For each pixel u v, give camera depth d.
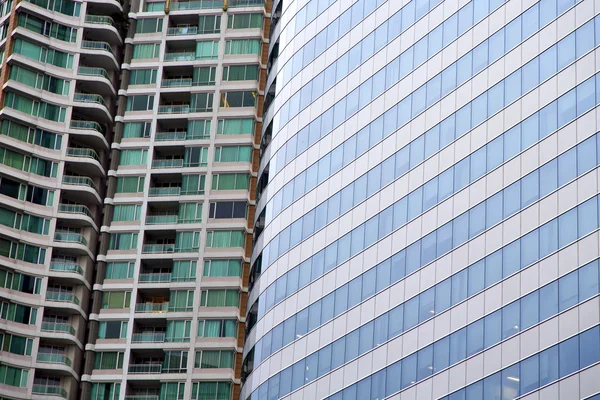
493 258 93.19
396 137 109.62
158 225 156.38
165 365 147.75
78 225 157.88
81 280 153.62
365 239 108.88
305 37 130.50
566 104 90.94
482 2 104.25
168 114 163.25
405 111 109.69
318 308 111.81
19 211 155.75
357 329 105.56
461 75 103.94
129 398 147.38
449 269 97.44
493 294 92.00
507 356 88.62
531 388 85.62
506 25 100.31
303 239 117.94
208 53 166.25
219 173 158.38
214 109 162.38
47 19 167.00
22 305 151.25
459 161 100.56
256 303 124.38
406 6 114.69
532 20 97.44
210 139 160.50
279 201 124.81
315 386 108.12
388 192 108.12
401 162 107.81
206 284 151.88
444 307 96.56
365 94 116.38
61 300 152.50
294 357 112.56
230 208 156.12
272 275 121.12
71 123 162.50
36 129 161.00
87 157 160.38
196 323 149.75
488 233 94.62
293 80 130.00
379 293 104.56
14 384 147.38
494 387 88.88
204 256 153.62
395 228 105.44
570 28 93.00
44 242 155.12
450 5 108.38
